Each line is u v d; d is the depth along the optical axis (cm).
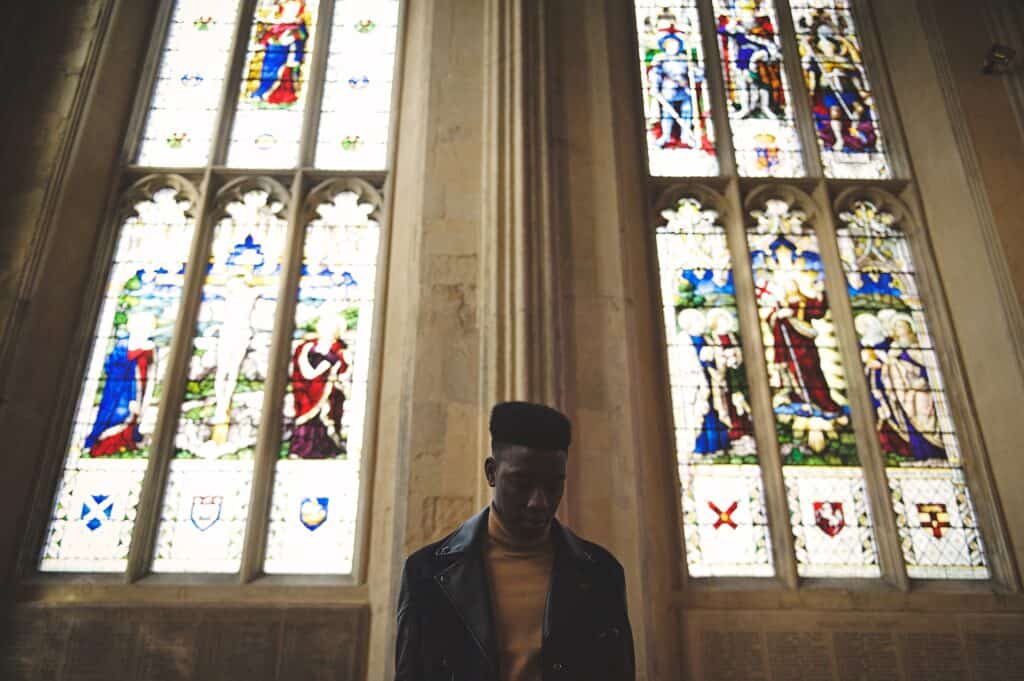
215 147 643
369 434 536
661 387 557
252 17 717
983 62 652
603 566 203
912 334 592
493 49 608
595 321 523
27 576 495
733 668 473
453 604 187
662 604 491
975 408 560
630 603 440
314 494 529
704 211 632
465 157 576
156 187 629
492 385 486
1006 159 606
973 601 497
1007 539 517
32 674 459
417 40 678
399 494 471
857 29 727
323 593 491
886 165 663
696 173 650
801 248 621
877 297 605
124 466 532
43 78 630
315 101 669
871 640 481
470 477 470
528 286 512
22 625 472
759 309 593
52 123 611
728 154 652
